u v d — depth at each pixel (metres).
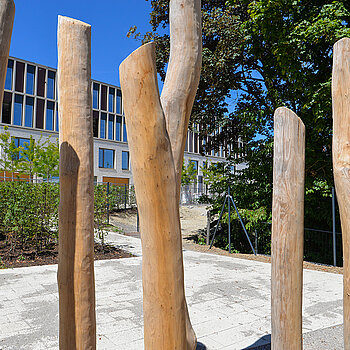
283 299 2.02
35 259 7.26
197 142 38.00
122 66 1.49
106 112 31.44
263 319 3.88
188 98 1.99
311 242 10.00
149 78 1.43
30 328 3.51
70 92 1.90
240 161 11.39
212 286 5.45
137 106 1.44
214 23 9.96
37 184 7.98
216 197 12.09
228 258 8.25
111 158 31.27
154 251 1.46
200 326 3.66
